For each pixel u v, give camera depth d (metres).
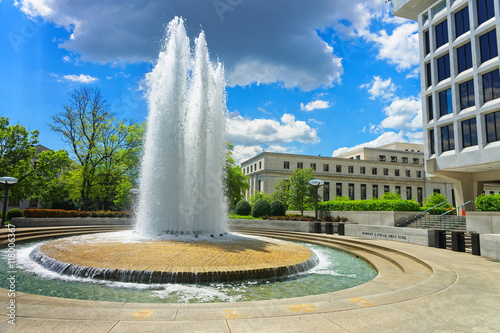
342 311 5.14
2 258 11.69
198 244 12.41
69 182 33.28
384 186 69.56
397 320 4.73
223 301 7.17
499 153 22.62
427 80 29.88
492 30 23.81
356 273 10.61
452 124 27.09
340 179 67.06
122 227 24.11
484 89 24.30
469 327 4.48
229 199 47.06
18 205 45.34
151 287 8.14
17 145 31.91
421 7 31.81
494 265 9.81
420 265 10.60
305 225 23.70
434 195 36.91
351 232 20.44
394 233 17.23
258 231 24.02
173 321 4.57
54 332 4.04
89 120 33.12
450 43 26.95
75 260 9.67
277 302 6.02
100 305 5.75
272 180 63.75
